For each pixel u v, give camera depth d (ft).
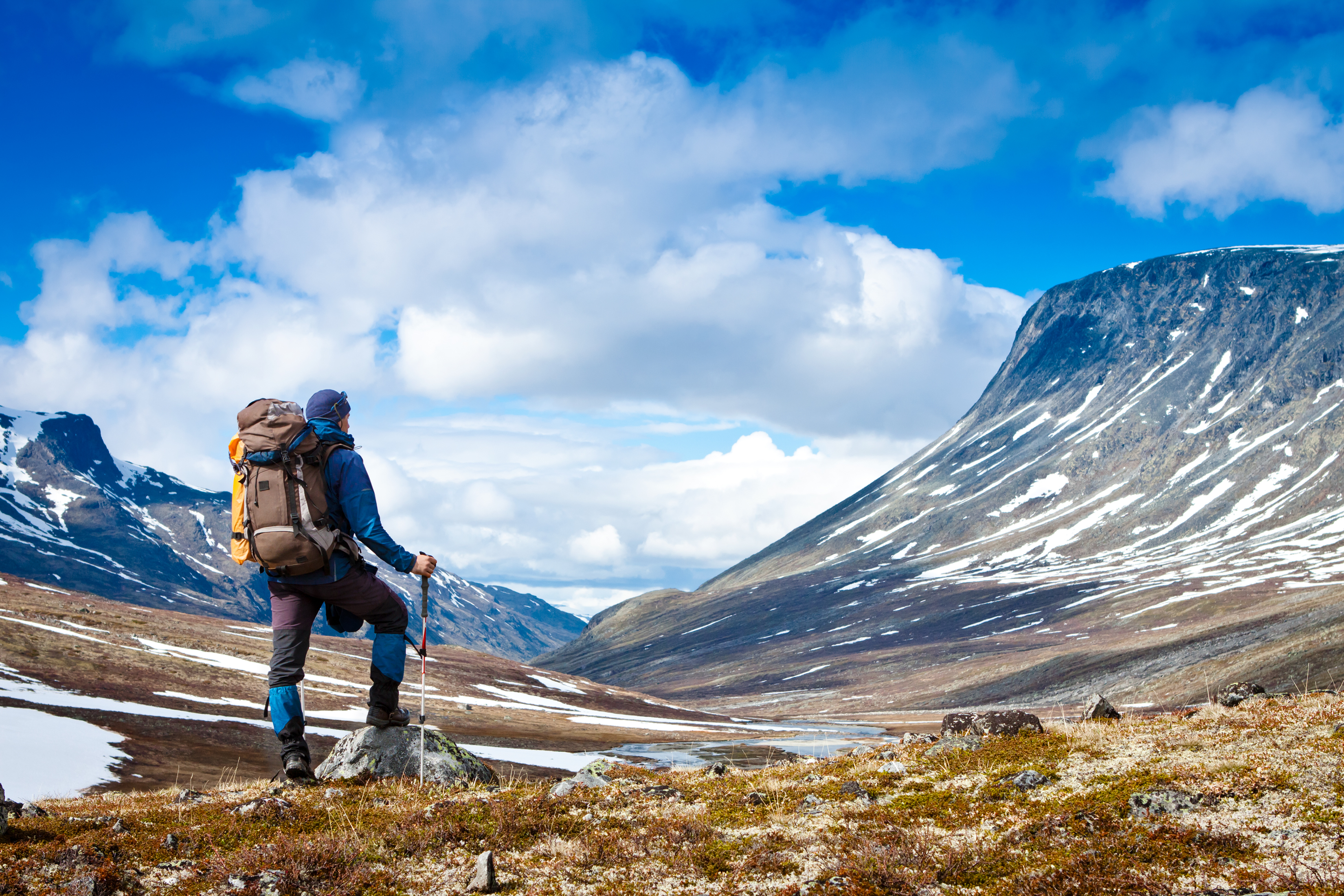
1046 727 38.78
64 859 20.27
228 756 160.76
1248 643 391.65
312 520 27.91
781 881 20.51
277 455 27.63
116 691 229.25
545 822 25.31
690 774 38.93
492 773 35.37
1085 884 18.63
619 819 26.55
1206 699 306.35
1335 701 37.11
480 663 548.72
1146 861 20.24
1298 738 29.73
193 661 310.04
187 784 120.16
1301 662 295.07
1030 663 531.09
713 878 21.07
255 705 254.68
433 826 24.41
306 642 30.35
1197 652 404.77
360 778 30.96
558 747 257.75
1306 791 23.57
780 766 39.60
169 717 201.98
